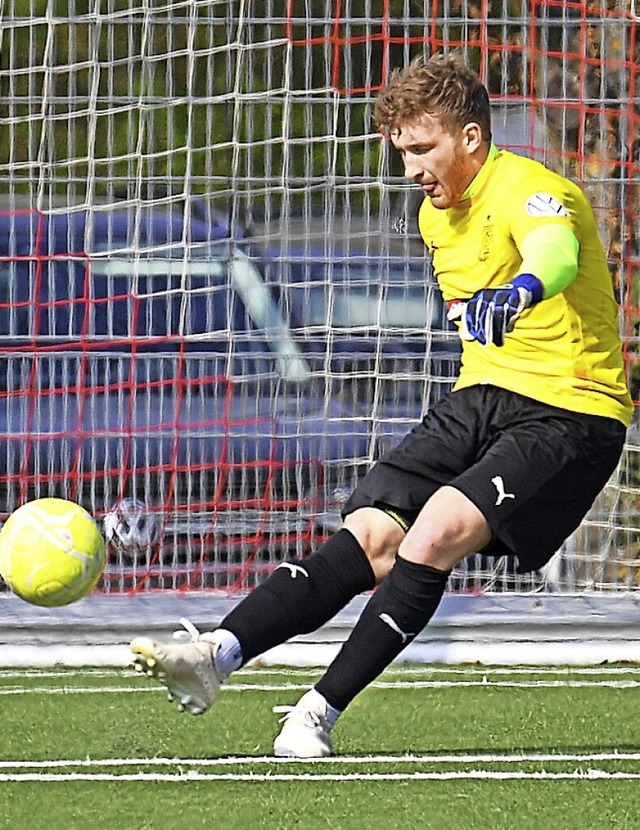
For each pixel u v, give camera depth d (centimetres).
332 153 2609
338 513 2623
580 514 1557
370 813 1423
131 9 2572
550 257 1387
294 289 2709
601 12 2542
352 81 2867
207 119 2688
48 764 1619
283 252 2614
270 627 1531
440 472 1602
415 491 1605
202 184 2820
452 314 1383
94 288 2770
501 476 1508
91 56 2602
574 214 1528
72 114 2609
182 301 2603
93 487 2605
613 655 2298
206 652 1488
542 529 1524
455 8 2733
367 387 2644
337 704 1580
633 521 2631
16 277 2772
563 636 2345
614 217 2594
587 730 1805
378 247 2652
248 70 2761
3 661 2278
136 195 2652
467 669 2255
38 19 2584
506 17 2539
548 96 2702
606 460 1562
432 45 2561
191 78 2589
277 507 2617
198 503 2605
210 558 2592
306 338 2633
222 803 1457
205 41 3020
